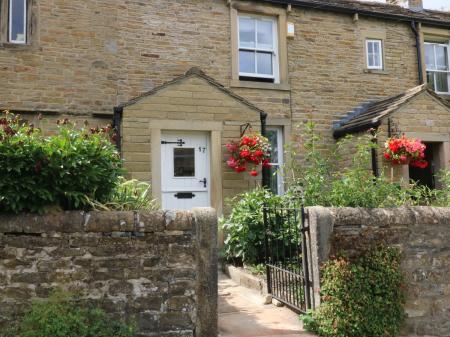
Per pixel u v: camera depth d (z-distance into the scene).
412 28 10.60
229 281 6.56
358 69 10.09
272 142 9.37
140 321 3.96
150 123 7.80
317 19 9.89
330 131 9.64
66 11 8.20
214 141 8.16
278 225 5.68
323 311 4.41
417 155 7.42
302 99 9.53
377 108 9.33
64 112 8.00
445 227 4.96
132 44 8.54
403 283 4.67
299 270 5.05
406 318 4.69
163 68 8.69
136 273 3.99
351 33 10.13
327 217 4.54
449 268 4.93
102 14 8.41
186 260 4.08
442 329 4.82
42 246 3.87
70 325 3.70
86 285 3.90
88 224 3.91
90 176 3.98
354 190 5.23
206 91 8.18
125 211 4.07
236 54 9.19
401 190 5.57
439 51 11.15
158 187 7.75
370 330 4.40
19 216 3.84
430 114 8.93
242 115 8.38
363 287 4.45
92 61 8.27
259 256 6.76
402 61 10.51
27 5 8.05
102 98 8.26
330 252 4.52
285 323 4.73
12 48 7.80
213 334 4.06
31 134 4.01
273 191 9.07
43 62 7.96
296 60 9.61
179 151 8.17
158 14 8.76
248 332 4.44
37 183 3.86
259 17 9.57
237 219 6.86
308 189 5.80
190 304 4.05
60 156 3.88
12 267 3.81
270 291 5.60
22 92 7.79
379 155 8.34
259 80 9.55
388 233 4.70
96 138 4.21
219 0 9.17
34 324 3.70
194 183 8.20
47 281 3.85
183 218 4.10
